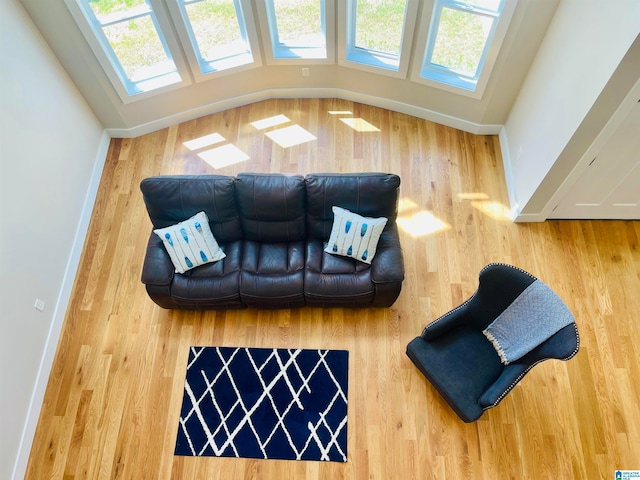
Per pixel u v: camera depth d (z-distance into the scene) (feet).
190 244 11.66
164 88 14.76
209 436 11.21
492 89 13.89
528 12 11.77
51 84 12.76
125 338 12.48
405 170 14.75
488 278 10.03
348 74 15.44
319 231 12.26
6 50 11.08
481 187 14.40
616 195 12.62
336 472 10.78
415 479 10.66
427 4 12.60
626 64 8.94
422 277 13.03
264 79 15.80
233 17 14.11
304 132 15.62
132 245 13.82
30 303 11.48
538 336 9.60
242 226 12.34
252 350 12.20
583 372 11.65
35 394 11.47
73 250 13.38
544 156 12.07
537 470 10.68
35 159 11.94
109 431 11.35
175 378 11.93
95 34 12.78
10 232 10.91
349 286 11.51
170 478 10.83
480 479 10.63
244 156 15.19
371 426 11.21
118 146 15.56
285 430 11.22
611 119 10.14
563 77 11.23
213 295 11.66
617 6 9.06
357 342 12.22
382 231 11.88
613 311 12.34
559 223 13.73
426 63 14.61
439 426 11.18
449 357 10.80
